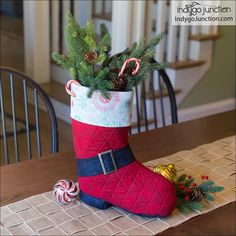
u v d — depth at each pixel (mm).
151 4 3297
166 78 2037
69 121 3705
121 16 3225
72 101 1172
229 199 1291
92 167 1180
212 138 1727
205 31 3594
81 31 1140
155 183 1161
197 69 3613
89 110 1137
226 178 1412
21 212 1204
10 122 3639
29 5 3842
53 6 3898
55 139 1719
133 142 1652
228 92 3955
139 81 1155
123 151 1173
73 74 1128
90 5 3943
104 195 1195
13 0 6738
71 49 1124
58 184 1242
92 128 1148
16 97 4125
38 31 3885
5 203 1247
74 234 1114
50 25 3998
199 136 1739
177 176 1372
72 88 1150
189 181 1288
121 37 3260
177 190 1244
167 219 1184
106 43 1145
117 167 1168
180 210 1217
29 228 1135
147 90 3410
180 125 1835
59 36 4059
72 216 1190
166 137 1713
